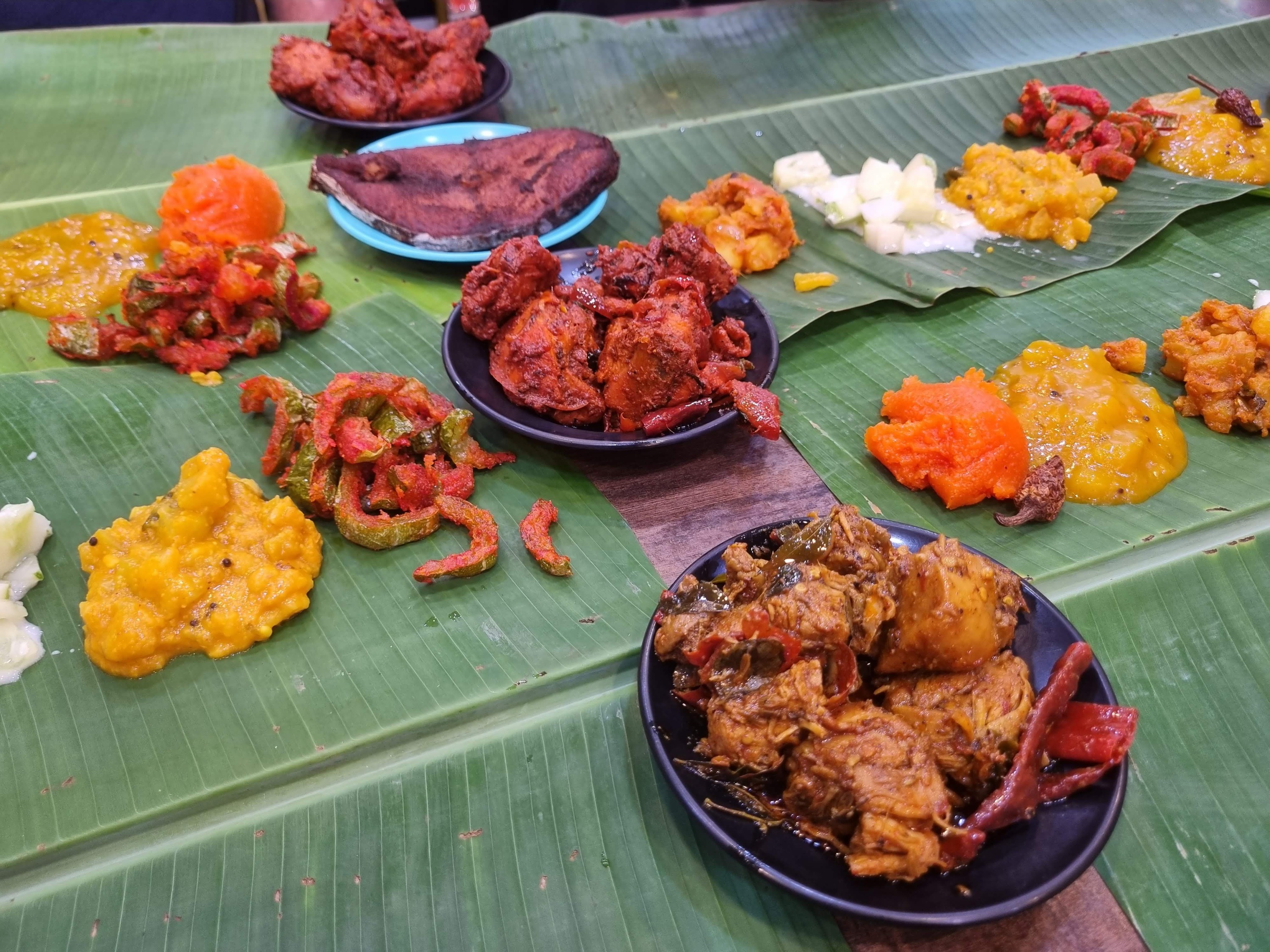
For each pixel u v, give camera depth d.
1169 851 0.35
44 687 0.38
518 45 0.79
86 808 0.35
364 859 0.34
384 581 0.42
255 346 0.52
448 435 0.45
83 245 0.57
